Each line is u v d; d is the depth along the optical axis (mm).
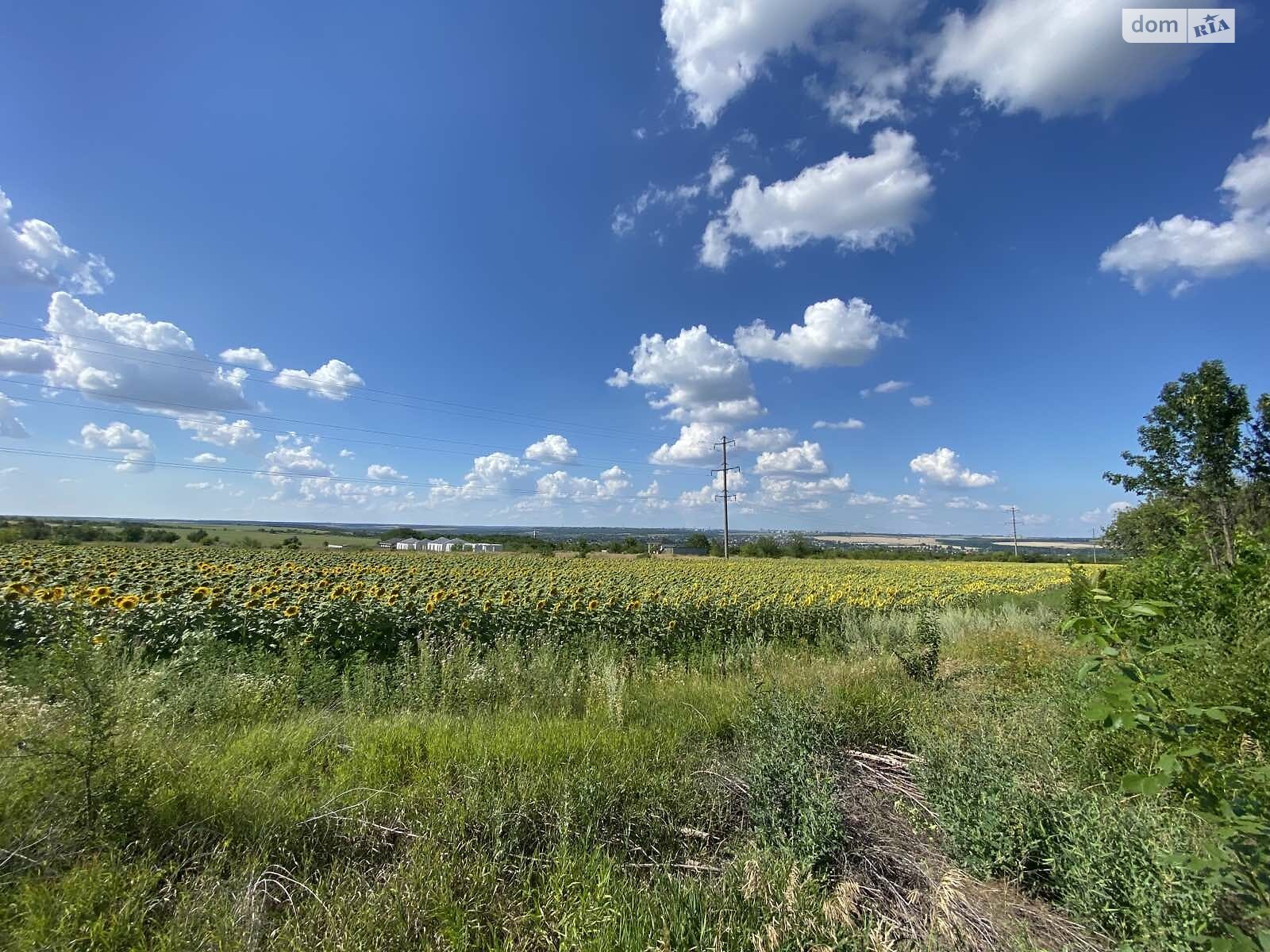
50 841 2822
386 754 4215
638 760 4293
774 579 25656
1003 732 4547
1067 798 3221
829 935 2480
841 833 3377
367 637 7973
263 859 2963
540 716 5570
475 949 2518
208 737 4480
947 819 3418
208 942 2408
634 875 3066
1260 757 2906
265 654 7094
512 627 8867
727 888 2846
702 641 9938
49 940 2320
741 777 4137
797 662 8828
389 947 2439
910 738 4984
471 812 3402
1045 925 2750
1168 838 2695
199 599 8320
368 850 3223
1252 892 2127
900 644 8797
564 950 2396
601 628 9562
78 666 3342
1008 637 9031
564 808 3430
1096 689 4125
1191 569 4898
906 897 3031
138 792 3170
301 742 4457
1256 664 3170
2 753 3125
